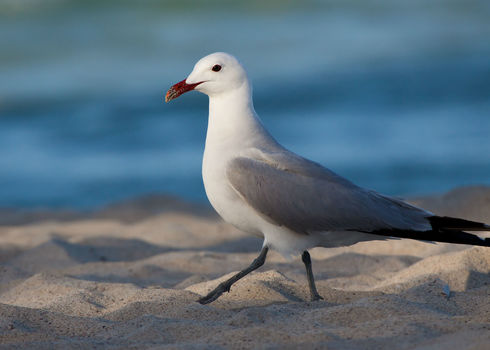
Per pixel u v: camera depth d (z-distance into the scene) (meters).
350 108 23.48
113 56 30.23
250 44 32.09
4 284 8.35
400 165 17.48
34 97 25.55
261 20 35.28
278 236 6.36
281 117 22.81
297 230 6.25
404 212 6.30
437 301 6.23
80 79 27.59
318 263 8.88
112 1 35.44
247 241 11.03
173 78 27.52
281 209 6.17
